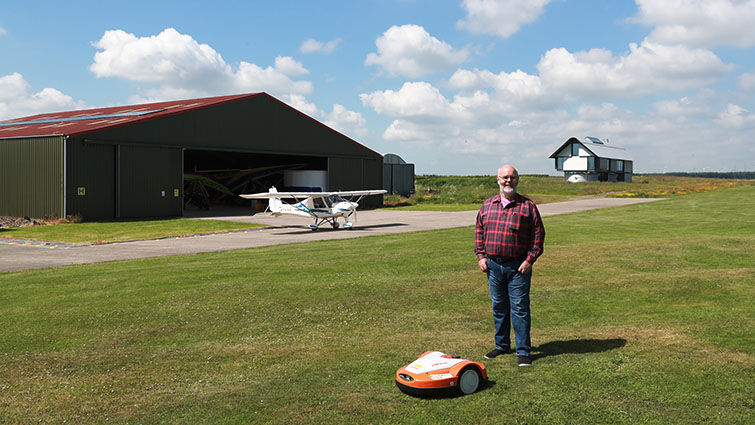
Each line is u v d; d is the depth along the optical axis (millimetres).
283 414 4012
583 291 8141
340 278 9641
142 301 8211
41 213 25141
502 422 3721
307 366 5137
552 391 4195
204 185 38594
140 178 27422
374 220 26969
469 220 26250
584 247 12344
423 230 21203
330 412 4008
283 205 23812
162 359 5562
